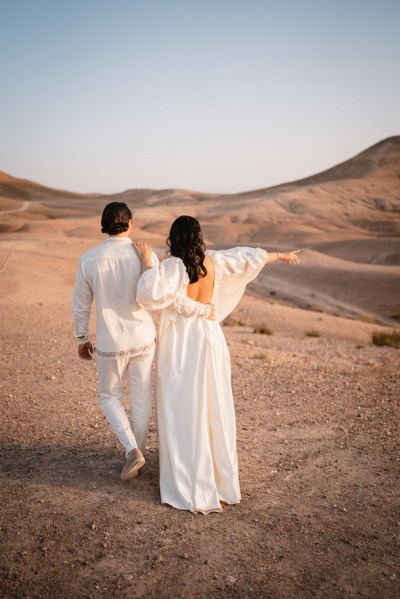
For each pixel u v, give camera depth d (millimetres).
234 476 3955
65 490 4125
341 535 3551
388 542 3475
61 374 8023
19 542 3377
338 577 3080
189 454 3836
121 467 4586
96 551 3299
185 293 3854
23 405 6336
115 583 2988
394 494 4184
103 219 3941
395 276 57281
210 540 3453
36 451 4922
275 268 66062
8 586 2934
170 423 3869
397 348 15359
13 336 11547
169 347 3898
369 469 4680
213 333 3930
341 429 5762
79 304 3979
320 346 13641
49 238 96875
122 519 3689
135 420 4172
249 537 3500
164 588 2955
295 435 5543
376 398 7145
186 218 3859
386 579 3066
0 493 4055
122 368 4039
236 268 4074
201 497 3789
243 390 7359
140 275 3883
